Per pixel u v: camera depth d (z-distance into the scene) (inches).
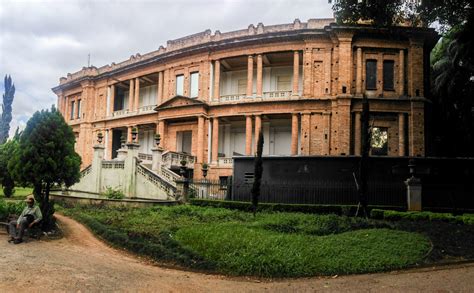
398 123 1143.0
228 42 1306.6
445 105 1147.3
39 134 498.3
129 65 1600.6
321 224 522.6
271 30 1267.2
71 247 408.2
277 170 801.6
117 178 888.3
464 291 278.5
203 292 287.9
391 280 316.8
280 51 1251.2
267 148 1359.5
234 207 695.7
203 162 1305.4
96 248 417.4
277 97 1258.0
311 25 1206.9
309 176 779.4
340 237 442.3
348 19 703.7
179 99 1363.2
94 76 1775.3
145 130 1676.9
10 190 880.3
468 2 617.3
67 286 268.5
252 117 1285.7
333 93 1171.9
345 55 1150.3
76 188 966.4
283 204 678.5
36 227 447.2
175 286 297.7
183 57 1430.9
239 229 466.3
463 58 920.9
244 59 1359.5
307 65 1200.8
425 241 424.5
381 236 441.4
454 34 906.1
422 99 1117.7
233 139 1441.9
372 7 657.0
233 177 833.5
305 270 345.1
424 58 1198.3
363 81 1154.7
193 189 865.5
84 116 1777.8
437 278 317.1
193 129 1392.7
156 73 1552.7
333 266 352.8
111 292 265.3
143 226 499.2
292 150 1200.2
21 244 398.3
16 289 253.8
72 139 538.9
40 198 489.1
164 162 1132.5
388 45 1158.3
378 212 601.6
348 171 763.4
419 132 1112.2
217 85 1348.4
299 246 401.4
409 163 719.7
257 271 344.5
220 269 353.1
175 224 515.5
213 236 433.7
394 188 732.7
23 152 488.7
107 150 1691.7
